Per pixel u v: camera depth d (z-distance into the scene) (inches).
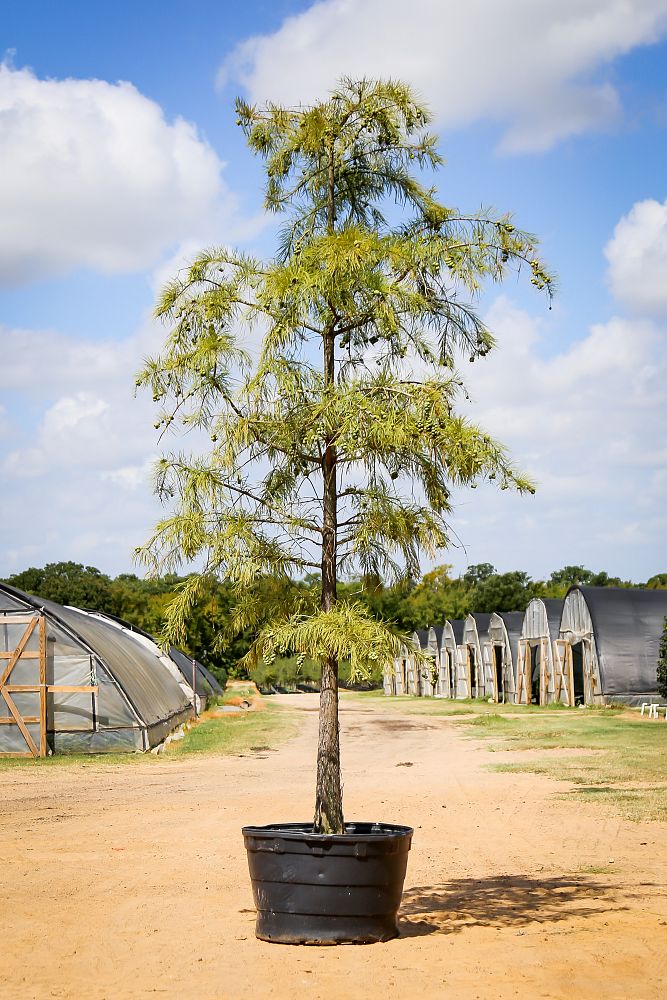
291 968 274.2
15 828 533.3
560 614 1739.7
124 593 2605.8
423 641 2630.4
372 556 344.5
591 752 902.4
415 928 321.1
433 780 737.6
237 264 343.3
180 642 341.4
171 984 260.5
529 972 267.6
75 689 938.1
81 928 321.7
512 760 864.3
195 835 507.2
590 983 257.6
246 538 327.9
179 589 340.8
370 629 309.4
